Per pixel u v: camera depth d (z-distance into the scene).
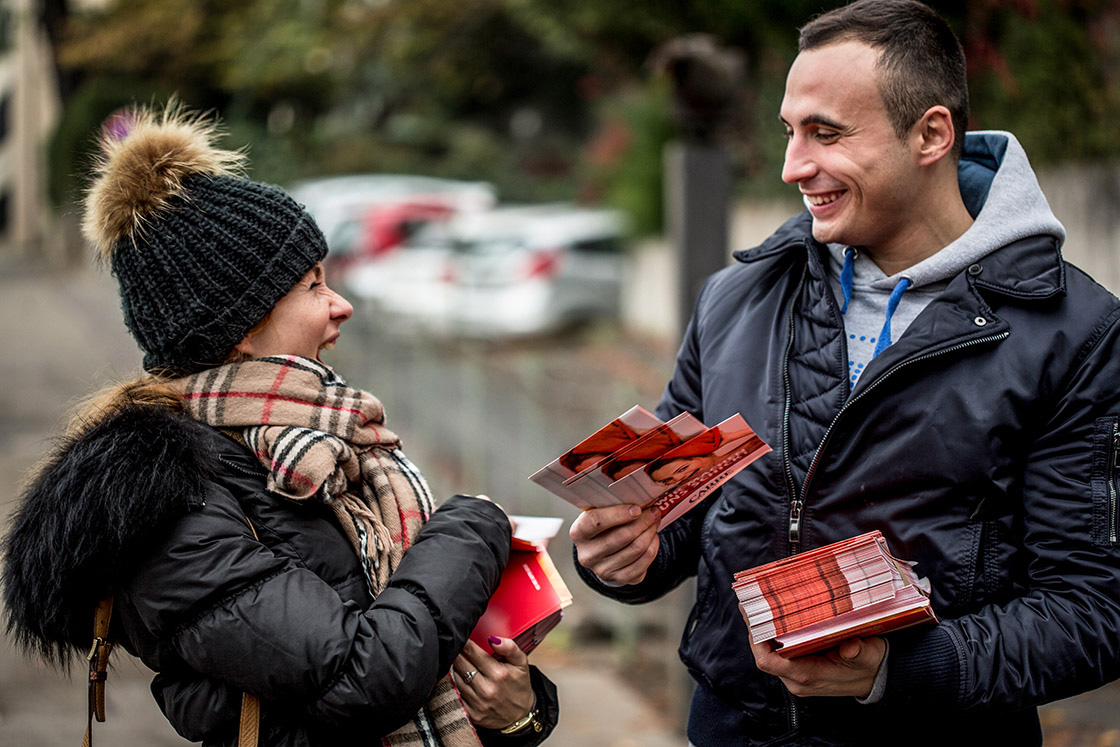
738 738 2.07
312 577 1.76
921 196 1.94
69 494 1.71
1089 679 1.76
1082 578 1.79
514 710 1.98
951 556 1.85
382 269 14.14
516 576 2.05
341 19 20.14
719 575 2.09
